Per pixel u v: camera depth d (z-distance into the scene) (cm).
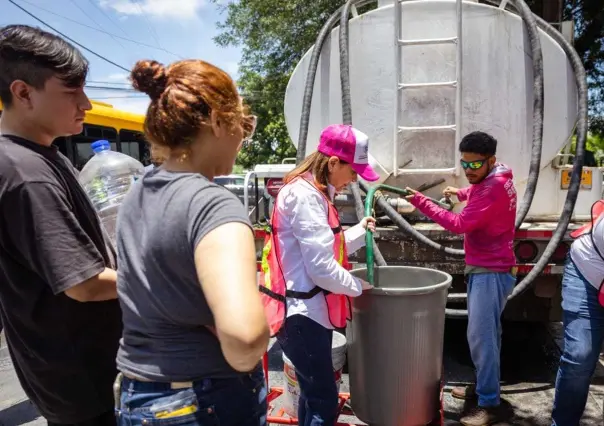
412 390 271
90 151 921
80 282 155
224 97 133
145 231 129
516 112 379
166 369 127
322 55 406
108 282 161
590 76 1288
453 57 381
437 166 392
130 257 132
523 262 362
